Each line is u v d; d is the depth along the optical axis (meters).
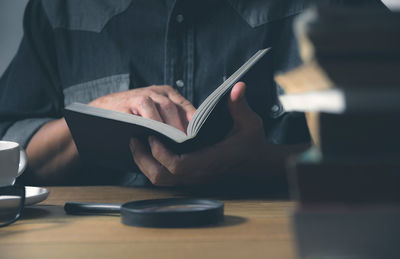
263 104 1.02
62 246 0.51
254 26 1.56
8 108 1.59
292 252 0.47
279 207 0.78
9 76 1.65
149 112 1.03
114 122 0.81
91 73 1.63
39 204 0.82
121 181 1.46
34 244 0.52
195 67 1.55
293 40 1.56
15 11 2.41
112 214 0.71
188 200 0.70
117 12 1.62
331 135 0.35
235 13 1.56
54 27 1.66
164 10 1.59
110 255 0.47
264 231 0.58
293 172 0.36
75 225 0.63
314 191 0.35
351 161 0.35
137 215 0.61
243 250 0.48
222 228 0.60
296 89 0.41
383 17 0.32
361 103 0.33
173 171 0.91
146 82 1.58
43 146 1.28
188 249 0.49
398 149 0.35
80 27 1.66
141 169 0.96
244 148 0.96
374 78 0.32
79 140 0.91
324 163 0.35
